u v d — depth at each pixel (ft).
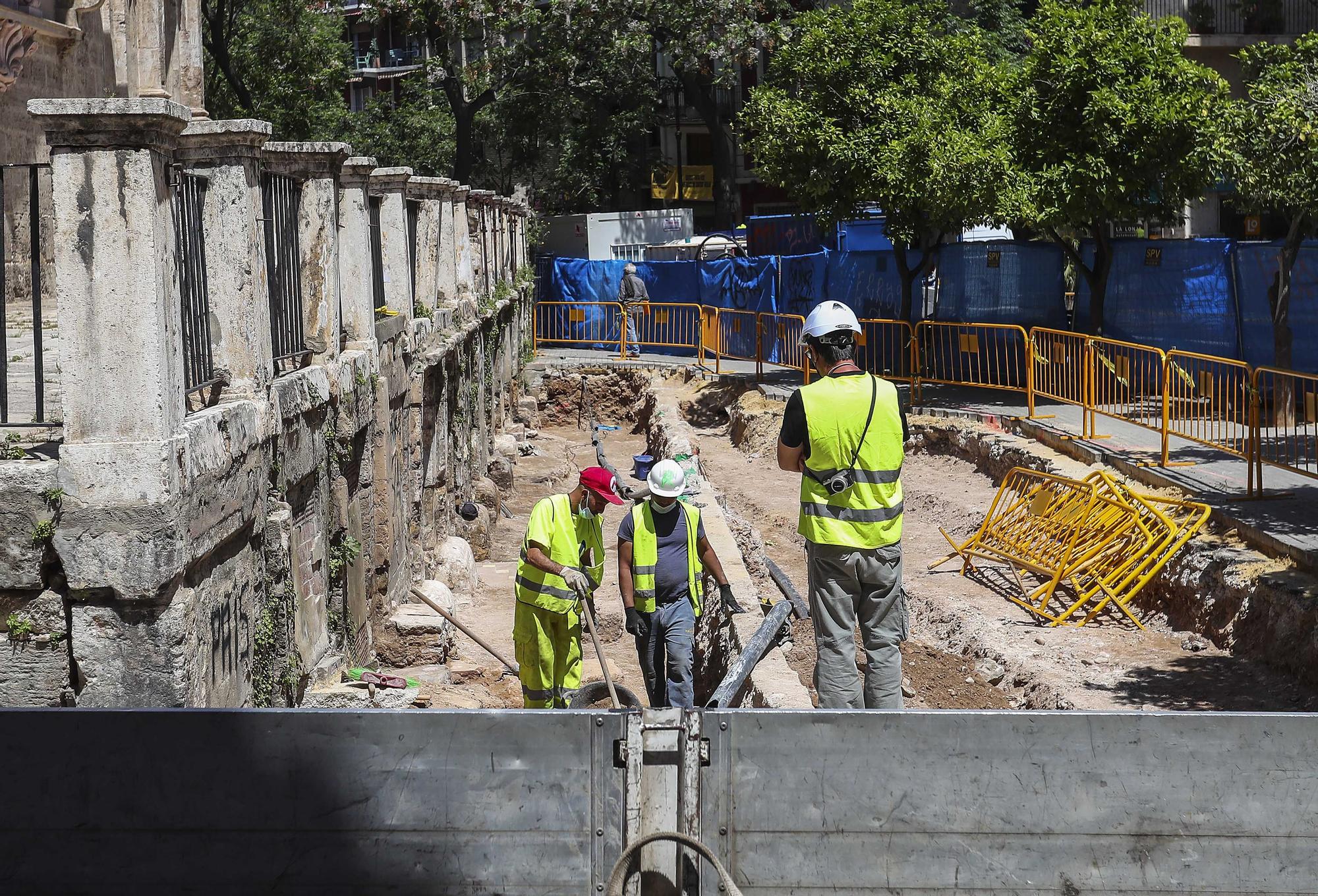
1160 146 55.16
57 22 46.80
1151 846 12.17
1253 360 54.65
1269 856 12.15
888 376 70.18
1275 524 34.60
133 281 16.66
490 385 62.39
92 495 16.70
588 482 25.64
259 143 21.54
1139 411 52.44
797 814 12.21
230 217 21.11
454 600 37.73
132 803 12.17
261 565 21.47
